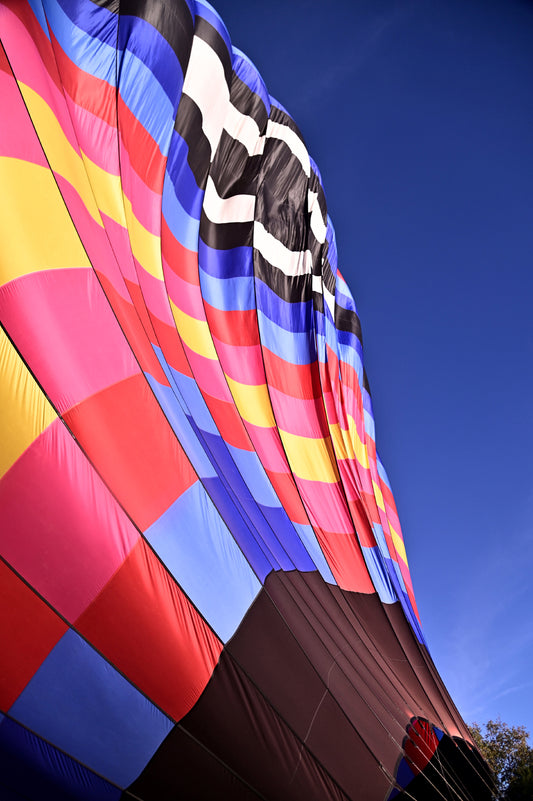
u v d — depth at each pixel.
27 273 5.38
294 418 11.49
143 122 9.66
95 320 5.95
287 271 13.23
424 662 10.20
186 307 10.16
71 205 6.37
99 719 4.79
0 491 4.73
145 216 9.62
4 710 4.55
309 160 13.69
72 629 4.80
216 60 10.96
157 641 5.10
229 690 5.32
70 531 4.95
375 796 5.79
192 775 4.99
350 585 9.38
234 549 6.18
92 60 8.73
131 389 5.97
